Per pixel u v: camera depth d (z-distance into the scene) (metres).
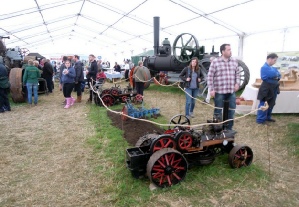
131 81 9.17
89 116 6.38
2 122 5.94
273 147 4.21
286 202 2.69
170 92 10.61
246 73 8.54
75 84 8.31
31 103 8.05
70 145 4.38
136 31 17.27
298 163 3.62
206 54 9.69
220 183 3.05
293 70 6.61
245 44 10.52
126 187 2.96
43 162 3.71
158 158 2.83
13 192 2.93
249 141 4.50
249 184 3.03
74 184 3.08
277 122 5.62
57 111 7.07
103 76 10.55
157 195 2.80
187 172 3.28
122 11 12.34
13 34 16.00
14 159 3.83
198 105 7.72
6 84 6.87
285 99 6.21
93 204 2.69
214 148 3.59
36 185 3.07
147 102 8.41
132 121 5.88
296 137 4.50
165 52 10.89
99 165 3.55
